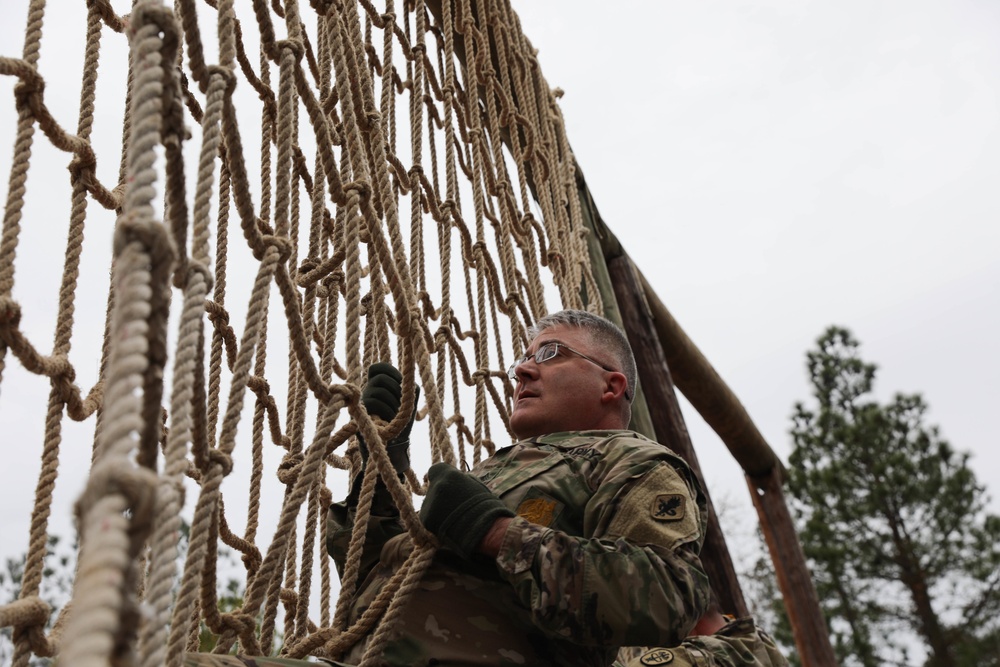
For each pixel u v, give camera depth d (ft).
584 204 17.08
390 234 7.85
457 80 15.29
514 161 15.61
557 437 7.44
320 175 8.90
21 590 5.13
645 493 6.40
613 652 6.80
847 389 74.64
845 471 67.62
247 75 10.11
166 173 4.14
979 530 66.49
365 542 7.14
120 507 2.50
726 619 11.72
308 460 6.11
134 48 3.80
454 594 6.25
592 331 8.67
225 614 5.74
